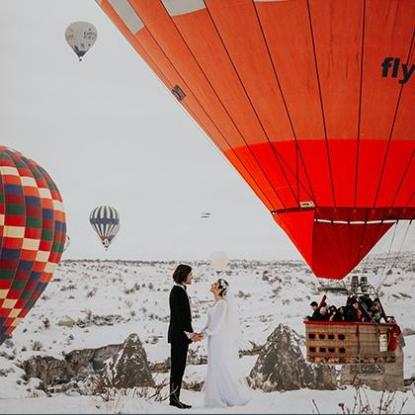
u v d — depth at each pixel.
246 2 11.31
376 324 10.64
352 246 12.23
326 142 11.90
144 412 8.76
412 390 13.97
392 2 10.86
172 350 10.60
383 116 11.61
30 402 11.16
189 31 12.07
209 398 10.66
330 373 13.50
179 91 13.48
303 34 11.27
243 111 12.30
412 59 11.24
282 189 12.46
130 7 12.99
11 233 14.24
